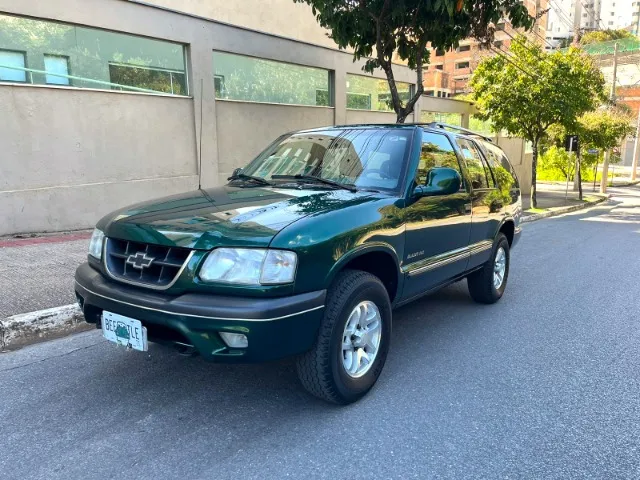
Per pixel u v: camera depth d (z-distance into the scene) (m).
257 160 4.74
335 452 2.84
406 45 10.84
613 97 27.34
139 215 3.29
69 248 7.23
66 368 3.89
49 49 8.17
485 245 5.25
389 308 3.58
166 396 3.46
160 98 9.67
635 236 12.07
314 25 13.38
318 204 3.30
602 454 2.89
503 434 3.08
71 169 8.50
